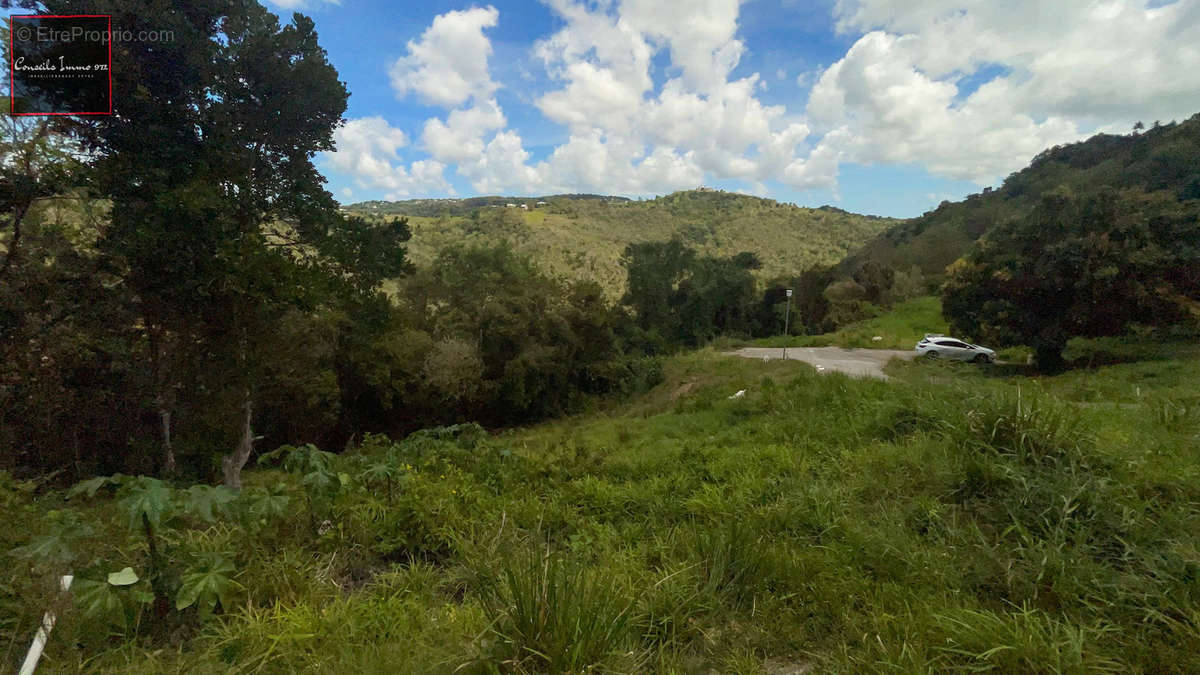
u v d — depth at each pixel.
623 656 2.14
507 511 4.15
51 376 11.17
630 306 43.25
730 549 3.06
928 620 2.31
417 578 3.06
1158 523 2.85
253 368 11.25
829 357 25.88
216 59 9.07
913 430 5.66
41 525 3.20
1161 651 2.03
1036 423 3.97
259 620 2.47
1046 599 2.49
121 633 2.38
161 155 8.88
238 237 9.52
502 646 2.09
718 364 23.69
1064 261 16.44
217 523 3.48
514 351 26.50
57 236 9.80
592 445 9.98
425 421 25.47
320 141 10.70
